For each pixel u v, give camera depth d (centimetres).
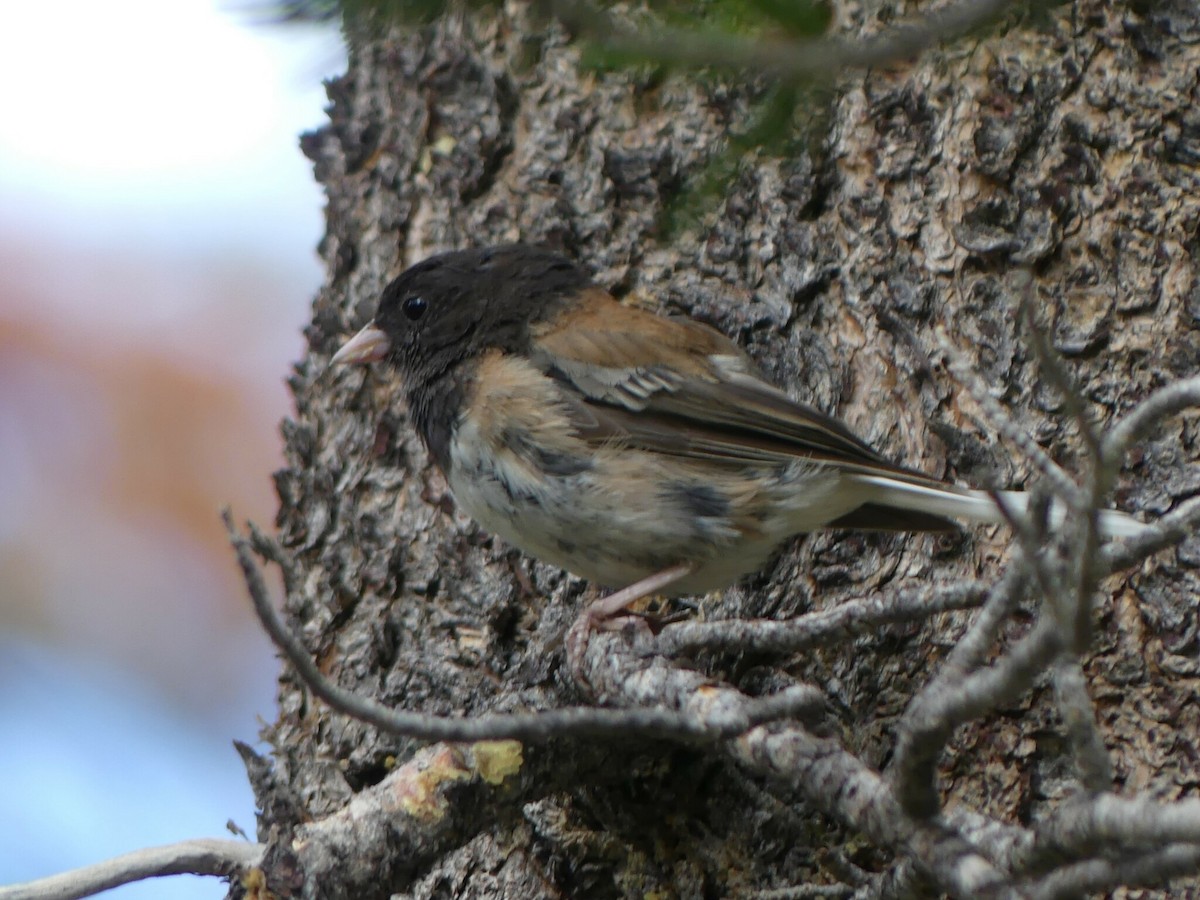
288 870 568
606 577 754
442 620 786
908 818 461
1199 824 365
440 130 920
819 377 771
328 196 965
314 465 879
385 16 490
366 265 919
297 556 849
